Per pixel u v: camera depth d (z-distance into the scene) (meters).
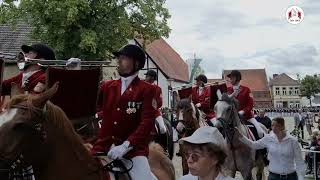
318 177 12.23
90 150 4.65
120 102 4.77
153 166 5.48
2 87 5.46
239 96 10.76
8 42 29.34
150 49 54.53
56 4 22.77
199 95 12.71
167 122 12.38
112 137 4.80
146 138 4.64
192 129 10.59
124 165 4.64
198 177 3.37
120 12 25.02
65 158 4.05
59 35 23.89
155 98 4.81
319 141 12.76
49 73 5.20
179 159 17.14
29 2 23.44
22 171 3.83
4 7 24.17
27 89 5.28
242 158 9.40
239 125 9.55
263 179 10.55
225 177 3.29
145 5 25.89
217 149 3.22
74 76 5.38
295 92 104.56
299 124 29.38
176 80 52.53
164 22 26.97
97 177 4.33
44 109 3.81
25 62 5.38
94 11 24.44
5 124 3.58
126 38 25.42
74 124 5.43
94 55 24.33
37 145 3.76
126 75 4.84
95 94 5.54
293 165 7.41
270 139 7.54
